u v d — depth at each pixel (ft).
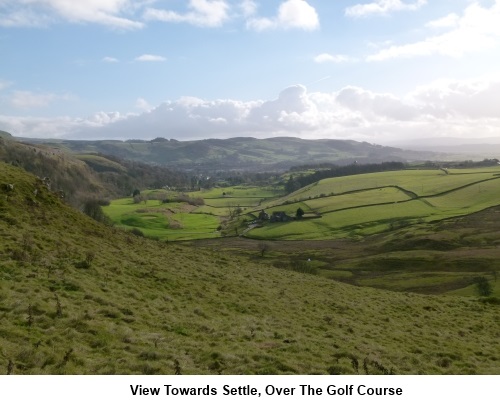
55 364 50.24
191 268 135.33
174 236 513.86
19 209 128.16
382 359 73.41
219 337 72.38
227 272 144.15
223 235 538.88
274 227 570.05
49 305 69.00
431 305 142.61
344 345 78.43
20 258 91.91
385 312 123.75
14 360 49.11
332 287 156.76
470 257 373.81
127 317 73.05
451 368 75.51
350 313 113.91
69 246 113.70
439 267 355.15
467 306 149.07
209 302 99.66
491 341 104.27
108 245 133.28
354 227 544.62
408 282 305.94
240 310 97.55
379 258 393.50
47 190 156.56
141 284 99.71
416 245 440.86
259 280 142.82
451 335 104.83
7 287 73.82
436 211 576.61
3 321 58.75
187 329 74.90
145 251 146.00
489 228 478.18
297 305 111.96
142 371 53.21
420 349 85.61
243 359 61.82
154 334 67.15
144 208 632.38
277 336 77.61
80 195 637.71
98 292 84.43
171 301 92.84
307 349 70.79
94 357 54.75
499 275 305.12
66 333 60.13
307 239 509.35
